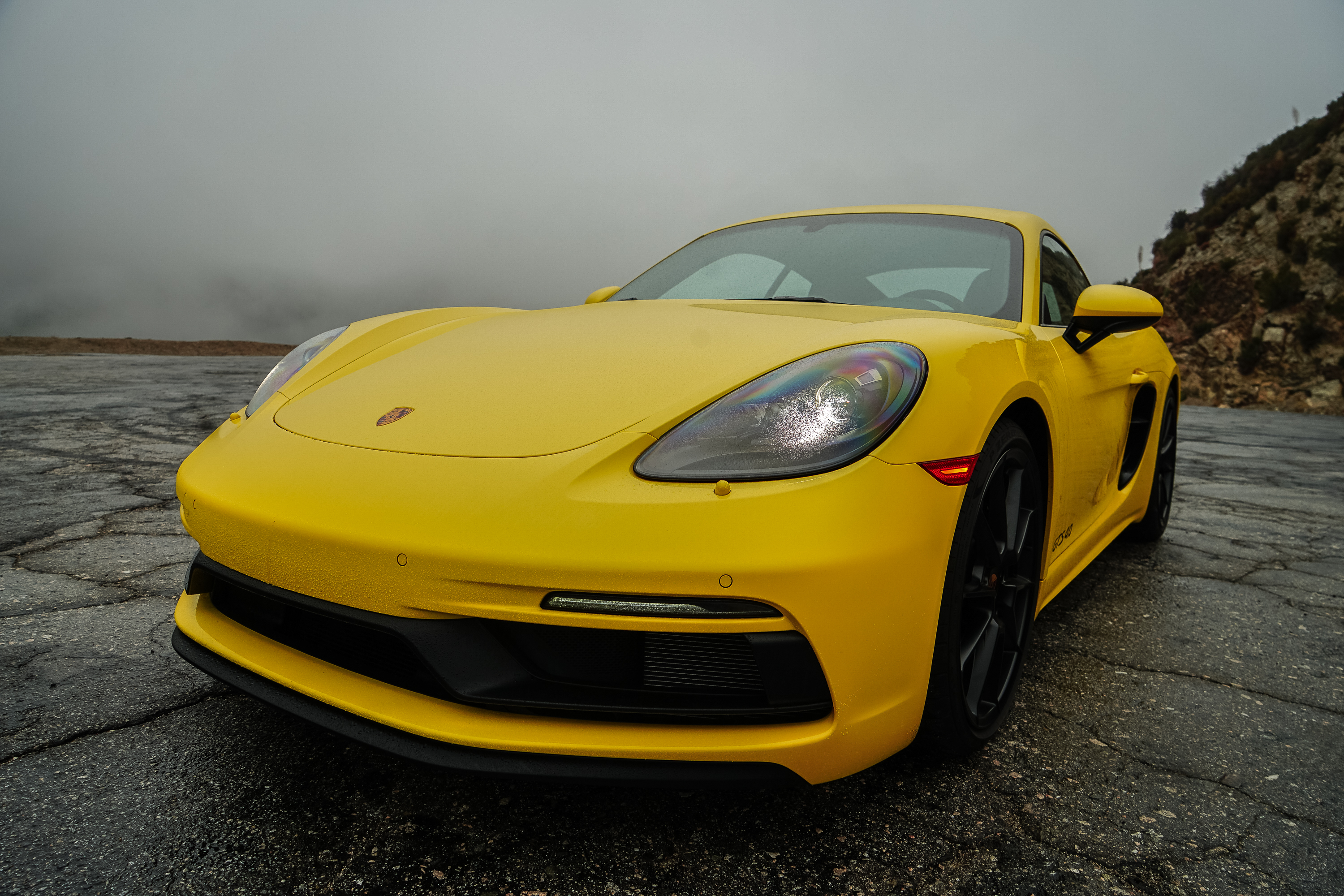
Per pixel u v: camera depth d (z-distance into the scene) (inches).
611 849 45.2
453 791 50.1
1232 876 44.3
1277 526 143.5
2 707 57.9
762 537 42.1
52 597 80.3
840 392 48.3
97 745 53.5
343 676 48.3
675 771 43.4
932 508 47.2
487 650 44.5
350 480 48.3
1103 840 47.4
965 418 50.2
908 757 56.7
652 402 50.0
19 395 257.1
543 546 42.3
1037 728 61.6
